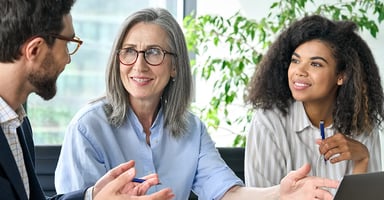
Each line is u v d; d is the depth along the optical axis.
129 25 1.97
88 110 2.00
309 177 1.80
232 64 3.51
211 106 3.70
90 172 1.89
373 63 2.34
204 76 3.60
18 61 1.38
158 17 1.99
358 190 1.34
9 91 1.41
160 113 2.07
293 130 2.31
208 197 2.06
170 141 2.08
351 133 2.32
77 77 3.81
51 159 2.45
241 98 3.76
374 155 2.38
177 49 2.01
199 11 3.93
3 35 1.35
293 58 2.23
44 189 2.43
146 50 1.95
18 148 1.52
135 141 2.02
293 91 2.22
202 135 2.15
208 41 3.82
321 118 2.32
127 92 2.02
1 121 1.43
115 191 1.48
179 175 2.07
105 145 1.96
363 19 3.46
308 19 2.30
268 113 2.33
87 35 3.82
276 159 2.26
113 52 1.98
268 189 1.97
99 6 3.83
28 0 1.35
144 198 1.49
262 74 2.36
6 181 1.35
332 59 2.21
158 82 1.96
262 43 3.72
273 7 3.53
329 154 2.19
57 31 1.41
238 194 2.02
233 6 3.85
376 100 2.33
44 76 1.42
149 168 2.02
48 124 3.77
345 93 2.28
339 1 3.72
